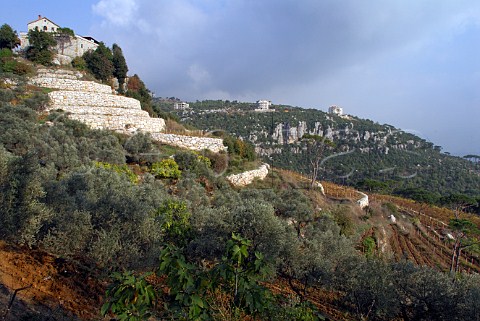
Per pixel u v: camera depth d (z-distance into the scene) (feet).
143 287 11.95
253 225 31.71
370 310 33.01
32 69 116.78
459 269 86.94
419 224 128.77
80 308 20.77
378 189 192.24
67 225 23.75
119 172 62.28
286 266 35.55
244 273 13.85
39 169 28.22
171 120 150.41
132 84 153.99
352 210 105.50
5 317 16.69
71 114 96.63
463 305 30.30
